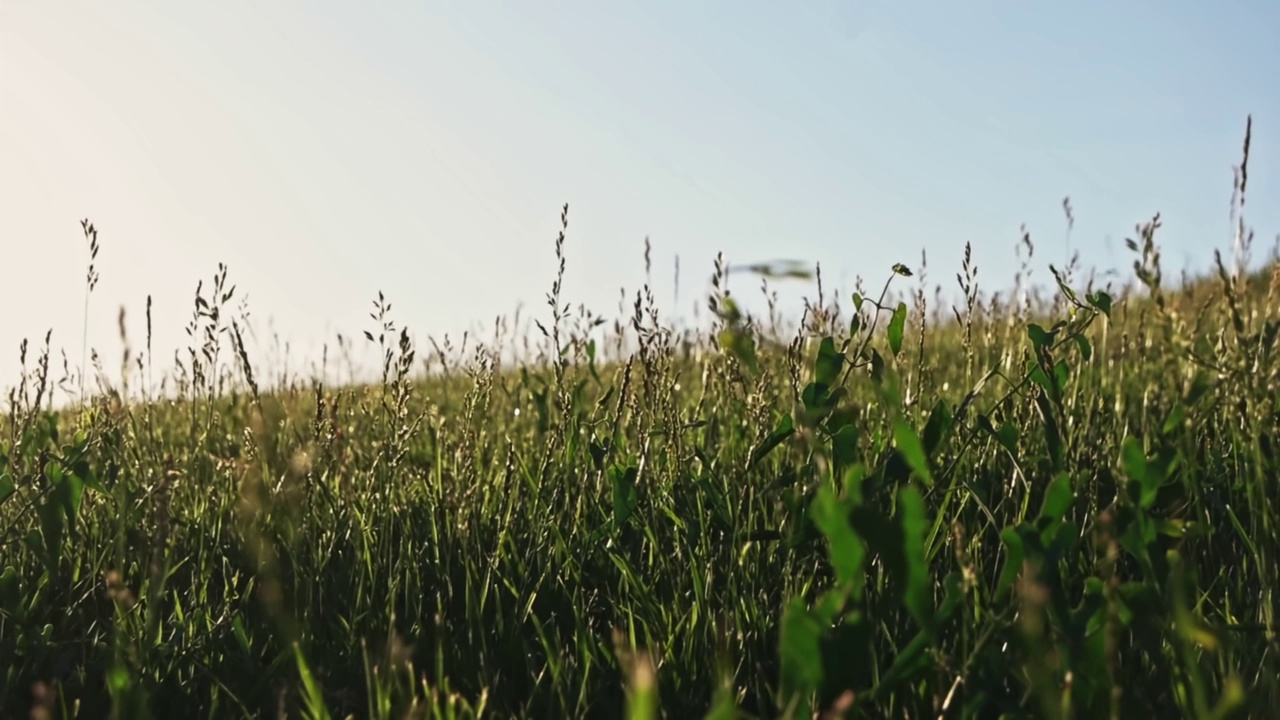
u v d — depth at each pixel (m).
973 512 2.51
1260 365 1.91
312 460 2.69
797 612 1.33
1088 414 2.87
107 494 2.60
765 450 2.42
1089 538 2.22
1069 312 2.43
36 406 2.86
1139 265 1.87
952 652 1.76
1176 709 1.73
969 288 3.12
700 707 1.96
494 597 2.46
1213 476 2.55
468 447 3.01
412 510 2.96
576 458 3.14
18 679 2.07
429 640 2.28
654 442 3.14
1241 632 1.83
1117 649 1.64
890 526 1.34
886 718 1.73
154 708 2.00
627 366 2.91
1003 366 3.77
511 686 2.09
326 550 2.67
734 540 2.35
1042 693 1.37
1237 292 2.49
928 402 3.28
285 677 2.08
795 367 2.36
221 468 3.15
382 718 1.71
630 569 2.34
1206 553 2.33
